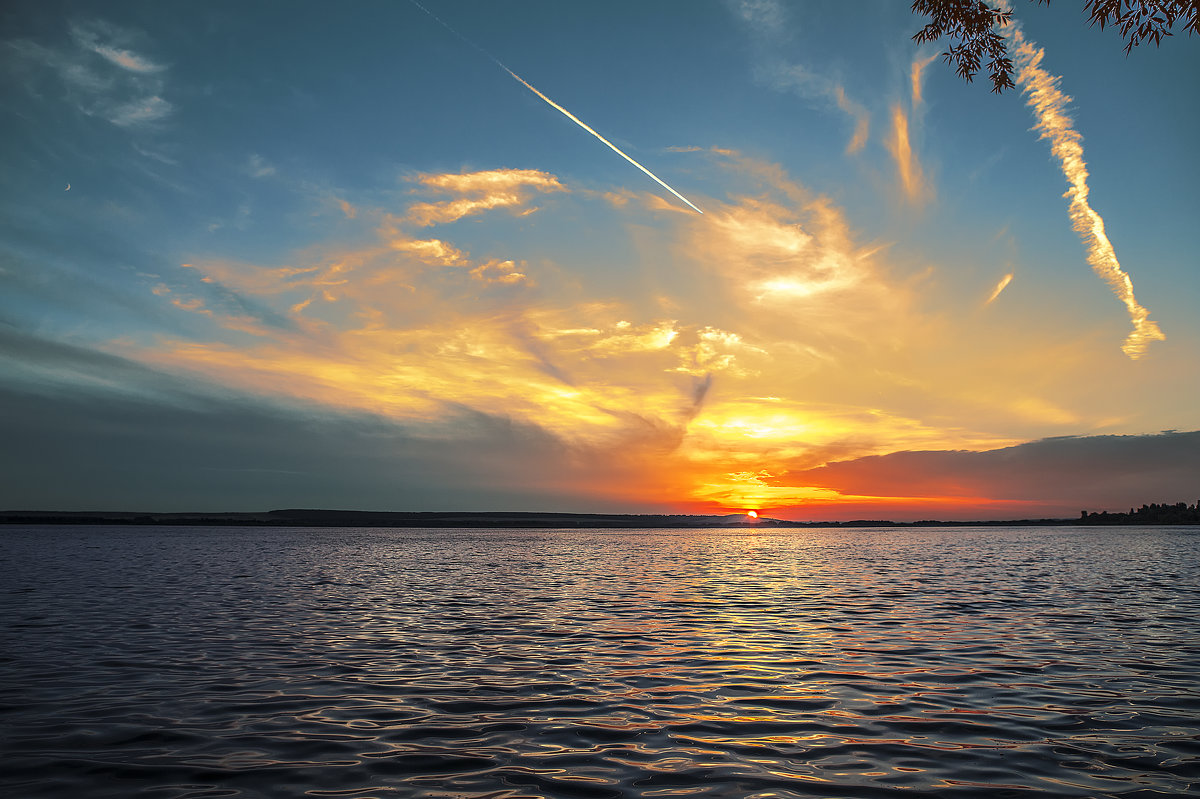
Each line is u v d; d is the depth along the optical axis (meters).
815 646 22.11
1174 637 23.45
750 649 21.62
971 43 16.70
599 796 9.61
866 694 15.69
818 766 10.90
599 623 27.75
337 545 124.94
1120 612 30.16
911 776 10.42
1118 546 115.75
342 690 16.16
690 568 64.69
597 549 117.50
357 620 28.41
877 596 37.72
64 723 13.36
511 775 10.47
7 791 9.80
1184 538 162.25
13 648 21.47
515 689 16.25
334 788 9.94
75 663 19.23
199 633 24.62
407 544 135.12
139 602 34.06
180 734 12.64
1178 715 13.88
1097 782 10.18
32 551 86.31
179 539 147.62
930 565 67.06
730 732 12.76
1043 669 18.38
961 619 28.25
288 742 12.16
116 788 9.95
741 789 9.88
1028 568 60.81
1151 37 14.49
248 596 37.53
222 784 10.11
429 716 13.91
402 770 10.70
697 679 17.30
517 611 31.77
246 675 17.78
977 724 13.26
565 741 12.22
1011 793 9.74
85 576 49.53
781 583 47.00
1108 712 14.10
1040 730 12.86
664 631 25.42
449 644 22.64
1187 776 10.42
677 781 10.20
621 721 13.52
